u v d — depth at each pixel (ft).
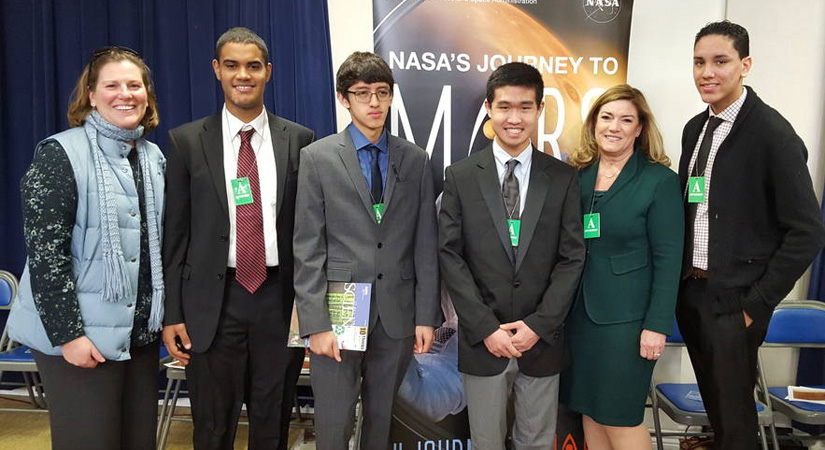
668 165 6.44
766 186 6.11
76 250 5.32
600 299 6.22
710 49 6.08
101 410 5.48
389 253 6.05
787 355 9.65
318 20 9.11
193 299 6.11
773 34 9.23
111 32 9.80
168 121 9.77
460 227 6.23
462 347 6.15
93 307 5.32
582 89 7.97
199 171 6.15
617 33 7.90
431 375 7.80
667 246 6.06
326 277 6.01
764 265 6.20
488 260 6.06
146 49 9.65
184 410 10.33
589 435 6.75
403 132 7.86
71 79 9.85
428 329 6.18
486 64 7.86
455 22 7.79
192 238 6.16
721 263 6.16
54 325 5.07
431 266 6.31
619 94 6.22
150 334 5.86
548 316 5.83
